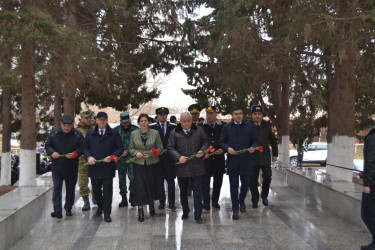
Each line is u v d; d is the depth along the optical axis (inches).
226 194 383.9
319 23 320.8
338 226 248.5
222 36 466.9
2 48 358.0
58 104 612.1
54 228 250.8
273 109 679.1
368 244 205.2
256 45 436.8
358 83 501.0
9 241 210.5
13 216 216.7
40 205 276.5
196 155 251.1
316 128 661.3
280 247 206.2
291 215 280.1
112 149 263.6
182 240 220.2
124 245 212.8
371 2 300.5
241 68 454.9
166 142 301.1
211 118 300.2
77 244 216.7
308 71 475.2
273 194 372.2
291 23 359.3
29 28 333.1
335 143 352.5
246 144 267.0
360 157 844.0
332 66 454.0
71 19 477.4
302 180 367.2
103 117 259.1
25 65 362.0
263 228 244.5
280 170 453.4
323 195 307.7
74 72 409.7
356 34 312.7
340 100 348.8
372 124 191.8
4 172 587.2
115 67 542.6
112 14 493.7
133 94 694.5
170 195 297.7
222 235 229.3
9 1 370.3
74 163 275.4
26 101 358.6
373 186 190.9
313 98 500.4
